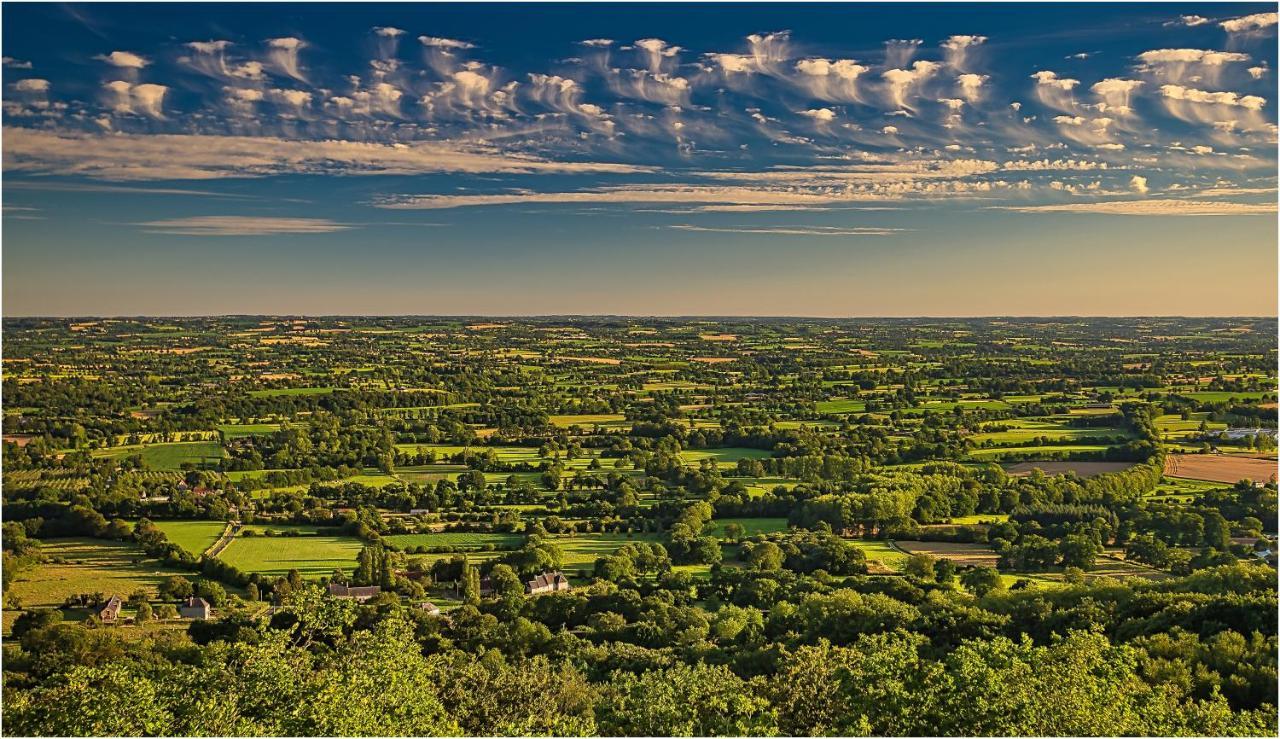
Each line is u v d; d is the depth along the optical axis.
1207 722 44.06
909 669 51.03
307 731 42.50
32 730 46.03
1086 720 43.03
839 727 48.53
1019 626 74.56
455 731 46.44
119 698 45.91
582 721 51.16
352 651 50.53
